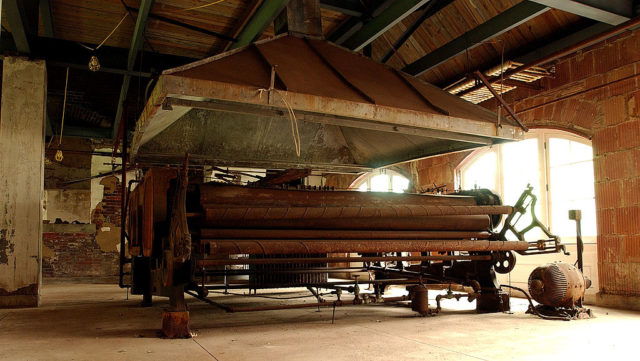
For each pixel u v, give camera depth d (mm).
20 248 6594
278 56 4652
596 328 4434
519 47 7859
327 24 7605
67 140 13047
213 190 4520
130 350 3434
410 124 4496
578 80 7246
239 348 3490
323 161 7172
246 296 7453
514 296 7953
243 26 7473
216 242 4137
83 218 13031
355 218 4953
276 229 4688
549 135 7941
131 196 5863
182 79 3682
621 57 6656
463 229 5570
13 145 6734
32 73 6906
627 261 6449
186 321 3998
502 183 8766
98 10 7211
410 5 6137
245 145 6547
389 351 3369
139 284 6504
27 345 3652
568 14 6965
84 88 10539
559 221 7762
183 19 7410
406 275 6328
